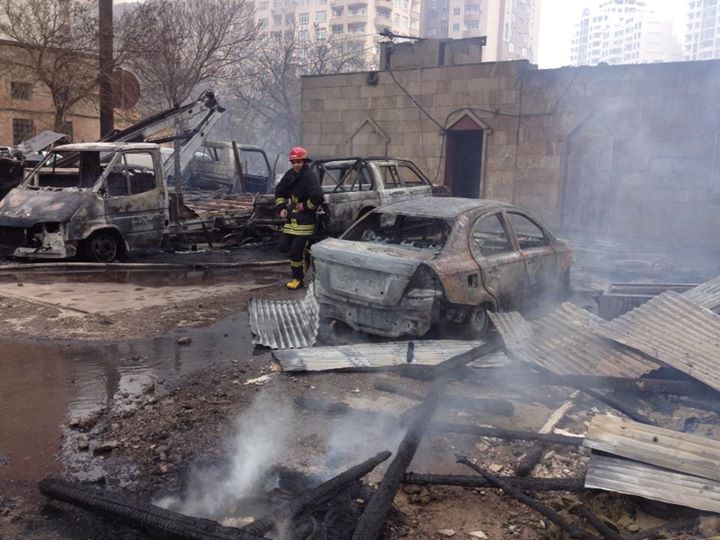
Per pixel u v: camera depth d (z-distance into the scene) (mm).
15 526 3213
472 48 20328
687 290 7531
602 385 4992
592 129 16469
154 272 9930
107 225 10102
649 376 5312
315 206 8719
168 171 11773
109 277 9320
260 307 7238
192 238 11727
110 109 20469
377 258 5965
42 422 4406
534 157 17375
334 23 105688
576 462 3941
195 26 22797
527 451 4066
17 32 20938
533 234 7930
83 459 3918
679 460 3555
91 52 21328
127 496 3363
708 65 14719
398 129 19484
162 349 6039
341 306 6270
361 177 12273
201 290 8625
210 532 2869
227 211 11984
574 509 3355
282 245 8922
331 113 20656
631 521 3324
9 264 9688
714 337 5539
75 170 11305
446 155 18812
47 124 25281
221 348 6102
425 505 3461
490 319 6227
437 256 5945
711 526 3197
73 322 6789
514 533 3248
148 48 21172
